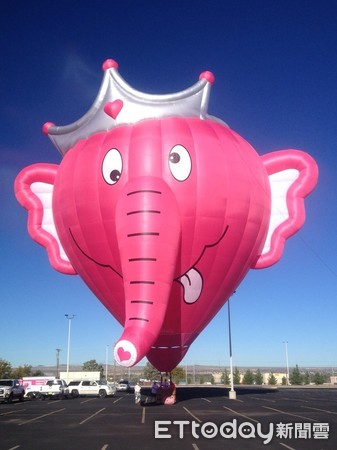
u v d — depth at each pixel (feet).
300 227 67.21
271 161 68.69
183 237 54.39
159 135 56.70
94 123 61.62
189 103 60.85
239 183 57.31
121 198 53.42
